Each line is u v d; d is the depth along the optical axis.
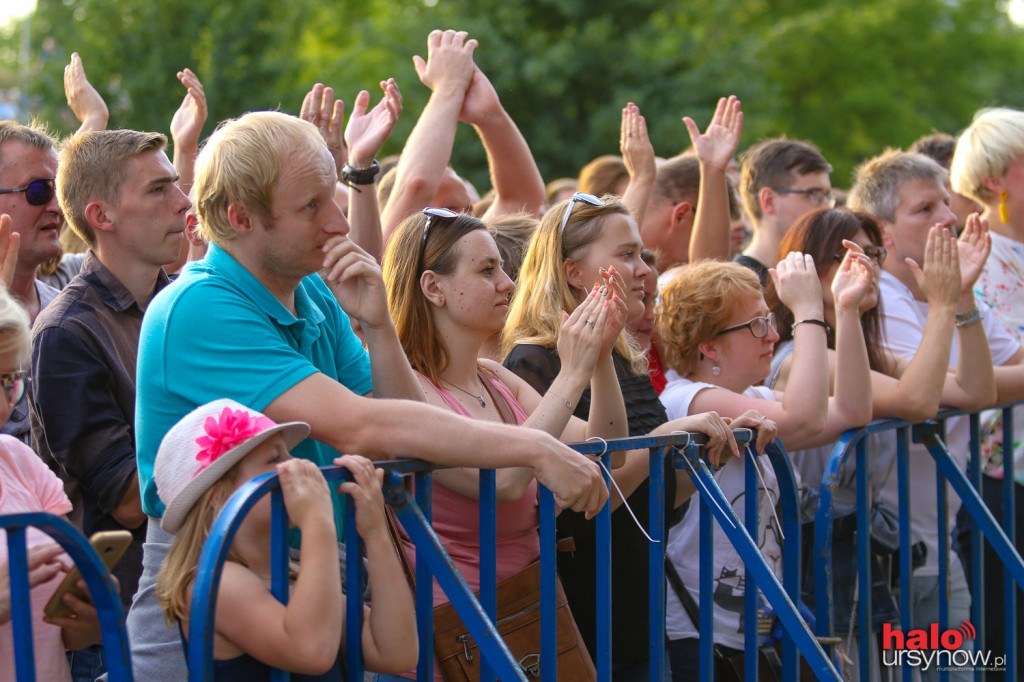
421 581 2.94
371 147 4.65
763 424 3.93
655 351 5.10
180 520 2.62
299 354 2.92
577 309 3.44
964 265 4.98
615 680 4.08
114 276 3.82
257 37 19.64
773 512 4.14
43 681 2.58
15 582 2.19
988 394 5.03
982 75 36.41
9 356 2.70
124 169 3.80
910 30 34.72
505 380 3.91
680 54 23.94
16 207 4.36
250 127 2.93
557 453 2.94
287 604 2.53
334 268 3.04
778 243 6.43
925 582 5.28
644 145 6.05
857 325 4.40
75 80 5.64
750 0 35.22
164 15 19.05
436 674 3.28
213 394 2.83
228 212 2.91
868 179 5.89
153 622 2.91
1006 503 5.45
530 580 3.44
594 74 23.44
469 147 21.78
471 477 3.34
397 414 2.82
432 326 3.62
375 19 29.28
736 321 4.40
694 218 6.55
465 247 3.58
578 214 4.29
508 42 23.78
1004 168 6.15
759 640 4.13
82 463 3.53
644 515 4.06
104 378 3.63
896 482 5.12
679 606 4.16
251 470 2.62
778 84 31.66
